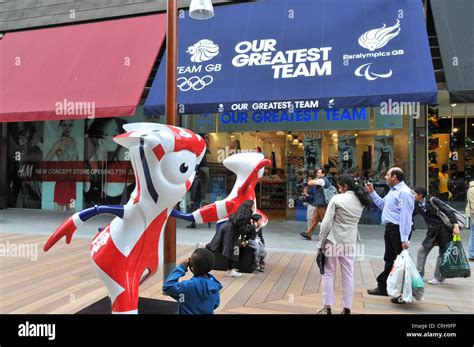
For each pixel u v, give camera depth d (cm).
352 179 439
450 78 800
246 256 614
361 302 485
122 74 994
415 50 810
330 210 427
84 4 1202
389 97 770
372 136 1109
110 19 1182
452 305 476
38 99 1039
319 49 881
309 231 912
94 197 1349
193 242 868
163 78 952
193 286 315
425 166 1071
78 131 1362
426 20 1020
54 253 734
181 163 304
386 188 1098
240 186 456
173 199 311
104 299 429
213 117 1216
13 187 1445
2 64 1166
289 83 852
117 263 305
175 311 370
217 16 1030
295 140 1177
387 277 507
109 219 1225
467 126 1237
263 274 612
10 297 489
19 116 1035
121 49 1052
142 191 308
